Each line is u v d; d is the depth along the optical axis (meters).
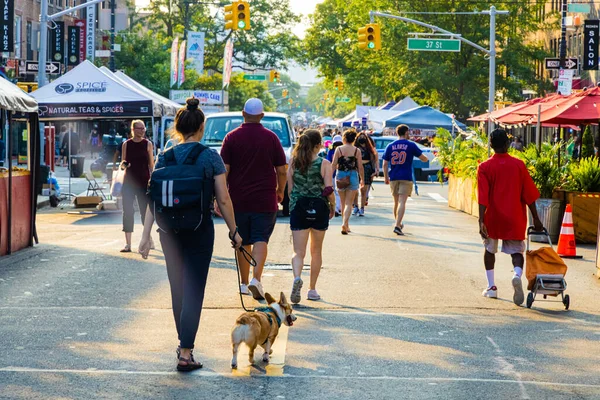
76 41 49.88
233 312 10.01
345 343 8.61
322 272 13.23
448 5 59.62
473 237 18.42
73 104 24.81
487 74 58.97
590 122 21.52
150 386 7.01
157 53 62.69
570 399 6.86
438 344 8.65
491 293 11.33
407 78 58.62
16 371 7.39
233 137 10.53
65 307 10.23
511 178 10.88
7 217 14.93
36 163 16.16
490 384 7.25
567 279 13.14
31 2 53.19
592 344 8.76
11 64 42.12
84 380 7.15
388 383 7.22
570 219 15.65
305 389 7.00
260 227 10.59
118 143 37.16
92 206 25.33
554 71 60.44
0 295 11.02
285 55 90.25
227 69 58.72
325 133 57.25
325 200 10.73
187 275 7.37
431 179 42.25
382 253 15.52
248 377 7.32
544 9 65.06
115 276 12.58
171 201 7.21
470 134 27.09
